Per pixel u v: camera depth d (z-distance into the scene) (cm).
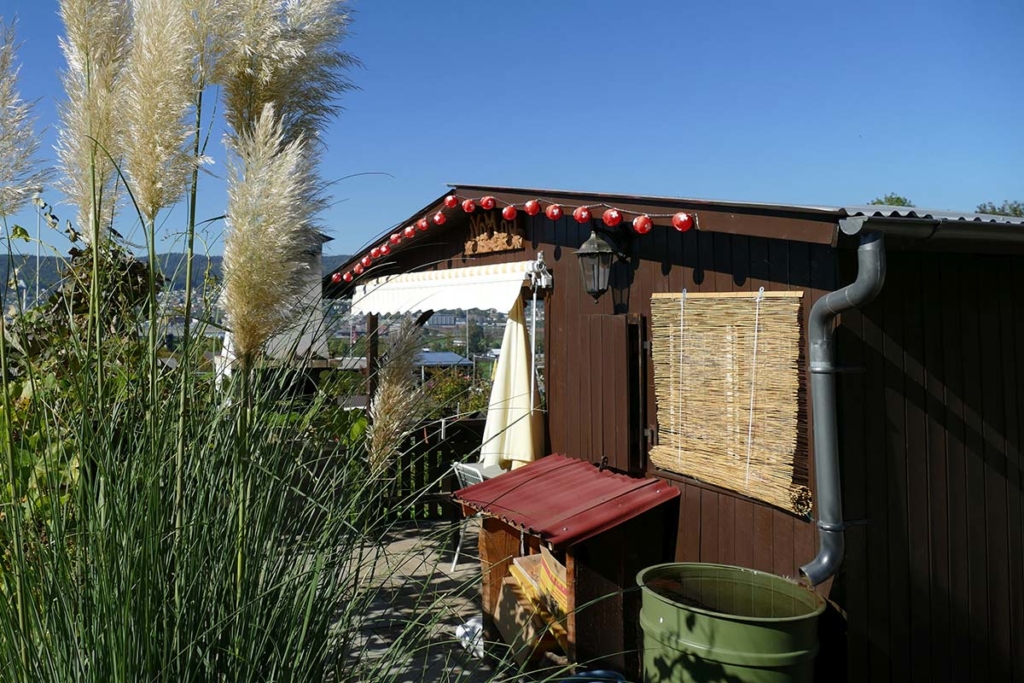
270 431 252
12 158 243
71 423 235
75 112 247
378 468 276
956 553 421
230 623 230
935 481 416
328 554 251
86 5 241
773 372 419
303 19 240
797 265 411
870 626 389
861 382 393
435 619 277
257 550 238
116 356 264
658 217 461
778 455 414
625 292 548
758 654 358
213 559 234
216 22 231
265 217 219
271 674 224
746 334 438
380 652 272
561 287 623
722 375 454
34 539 224
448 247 795
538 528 457
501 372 620
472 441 773
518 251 682
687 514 489
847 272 388
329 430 273
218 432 245
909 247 382
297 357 259
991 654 432
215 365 262
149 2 231
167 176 232
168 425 237
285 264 226
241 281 224
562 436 619
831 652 390
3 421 260
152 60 227
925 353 416
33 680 207
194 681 220
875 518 394
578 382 596
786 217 383
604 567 496
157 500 218
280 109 242
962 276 435
